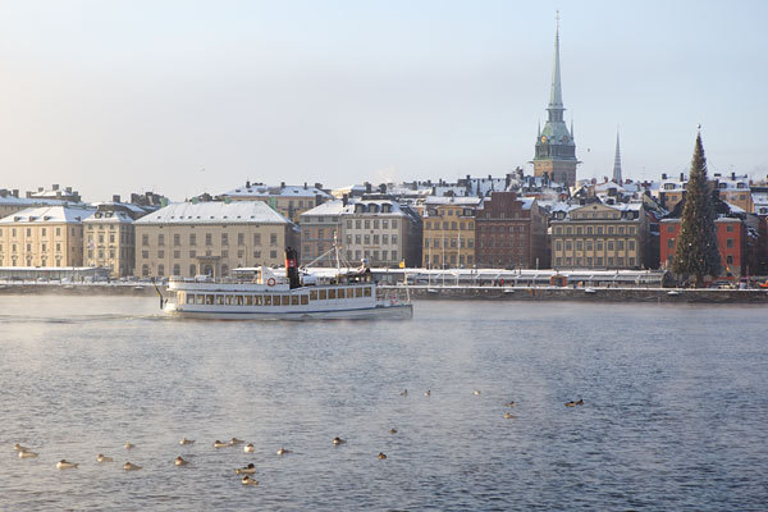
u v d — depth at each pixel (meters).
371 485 72.19
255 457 78.69
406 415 93.44
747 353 138.12
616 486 72.50
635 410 96.38
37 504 68.12
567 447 82.25
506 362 128.12
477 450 81.12
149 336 156.62
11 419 91.81
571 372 119.75
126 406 97.75
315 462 77.50
